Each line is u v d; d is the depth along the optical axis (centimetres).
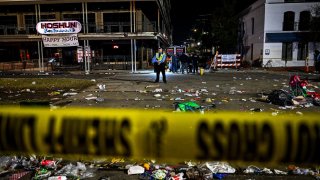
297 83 924
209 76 1864
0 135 239
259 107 766
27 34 2662
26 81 1520
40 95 1026
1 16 2961
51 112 241
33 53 2823
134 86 1283
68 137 237
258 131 223
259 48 2934
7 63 2714
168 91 1097
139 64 2734
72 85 1324
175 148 234
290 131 221
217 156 230
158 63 1391
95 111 241
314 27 2583
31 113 241
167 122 233
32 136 238
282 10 2742
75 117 239
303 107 765
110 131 236
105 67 2694
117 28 2858
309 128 220
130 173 349
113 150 238
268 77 1767
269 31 2784
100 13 2847
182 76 1873
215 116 234
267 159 222
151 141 234
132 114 238
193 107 677
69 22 2152
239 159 229
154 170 353
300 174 343
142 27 2875
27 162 372
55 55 2783
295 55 2792
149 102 851
